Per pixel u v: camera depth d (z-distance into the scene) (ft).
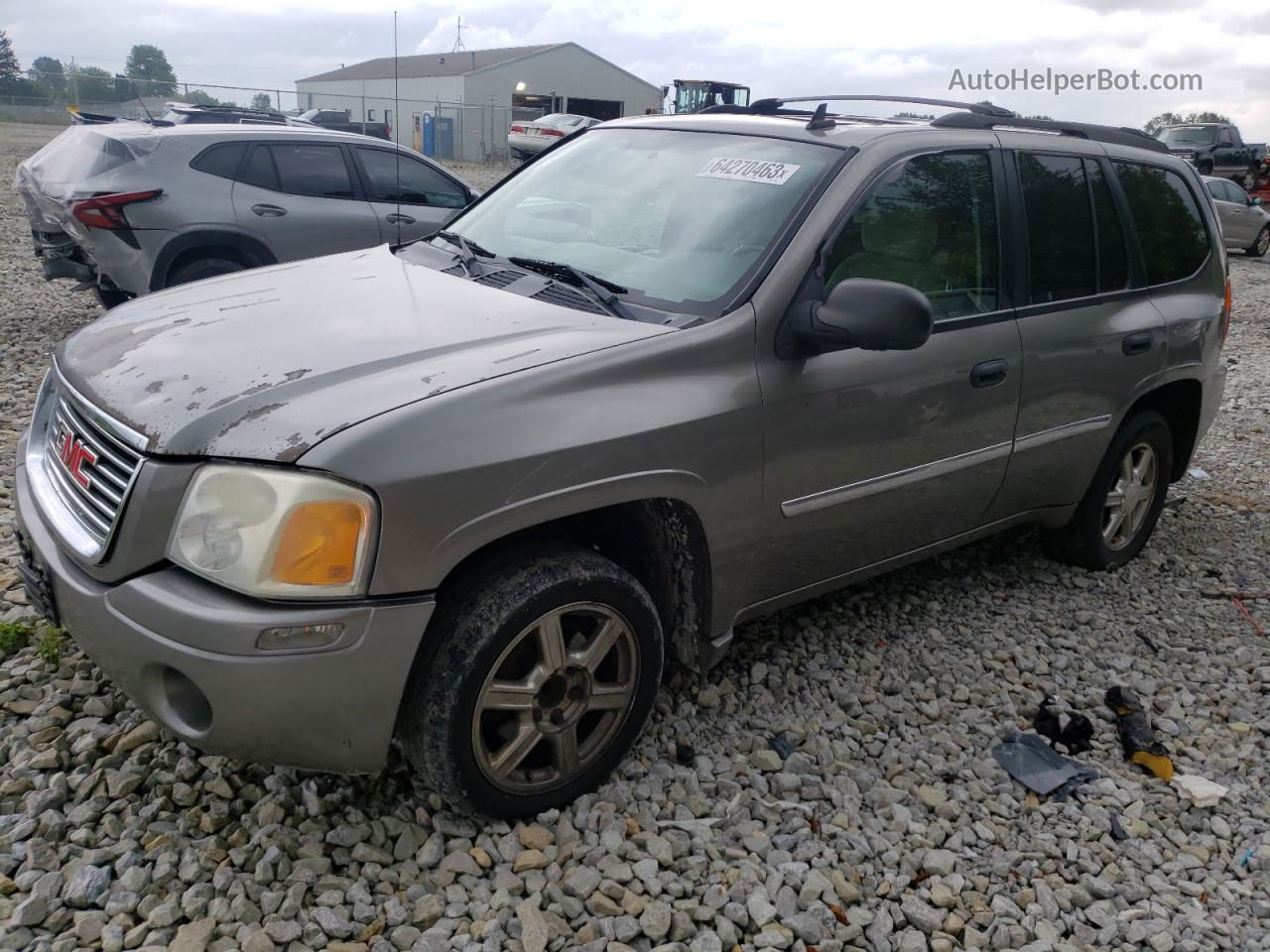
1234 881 9.51
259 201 26.03
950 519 12.37
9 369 22.56
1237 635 14.33
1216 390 16.16
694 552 9.80
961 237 11.84
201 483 7.59
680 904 8.23
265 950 7.44
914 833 9.61
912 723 11.41
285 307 10.03
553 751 9.04
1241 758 11.39
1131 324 13.89
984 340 11.81
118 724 9.73
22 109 140.87
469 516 7.86
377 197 28.09
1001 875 9.23
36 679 10.34
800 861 8.98
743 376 9.59
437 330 9.30
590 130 13.78
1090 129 14.56
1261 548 17.53
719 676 11.77
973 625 13.74
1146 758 11.10
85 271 25.63
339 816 8.80
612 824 9.04
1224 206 65.77
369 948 7.63
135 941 7.45
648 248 10.91
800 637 12.83
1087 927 8.72
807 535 10.58
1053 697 12.24
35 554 8.66
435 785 8.45
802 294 10.04
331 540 7.41
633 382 8.94
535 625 8.45
